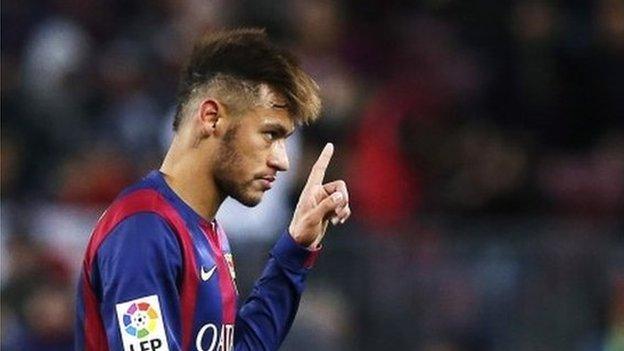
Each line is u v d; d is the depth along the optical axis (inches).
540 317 1229.7
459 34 1528.1
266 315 585.9
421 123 1398.9
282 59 540.7
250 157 537.0
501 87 1489.9
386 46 1501.0
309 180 591.2
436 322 1224.2
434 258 1237.7
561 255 1239.5
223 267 551.5
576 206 1385.3
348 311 1211.9
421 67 1492.4
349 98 1379.2
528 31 1501.0
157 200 534.6
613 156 1429.6
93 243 535.5
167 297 523.2
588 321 1227.2
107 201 1284.4
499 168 1374.3
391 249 1232.8
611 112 1480.1
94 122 1382.9
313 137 1328.7
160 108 1378.0
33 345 1124.5
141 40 1460.4
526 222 1291.8
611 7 1501.0
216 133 537.0
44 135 1368.1
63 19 1472.7
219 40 545.3
